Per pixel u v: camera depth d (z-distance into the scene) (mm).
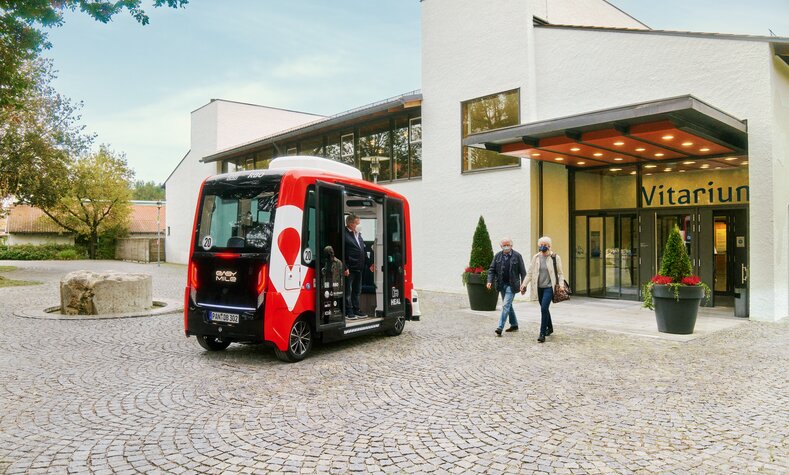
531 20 15055
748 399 5754
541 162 14742
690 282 9500
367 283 9594
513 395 5910
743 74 11383
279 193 7496
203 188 8102
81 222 41875
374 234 10750
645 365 7289
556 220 15203
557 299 8875
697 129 10422
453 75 16828
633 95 13109
